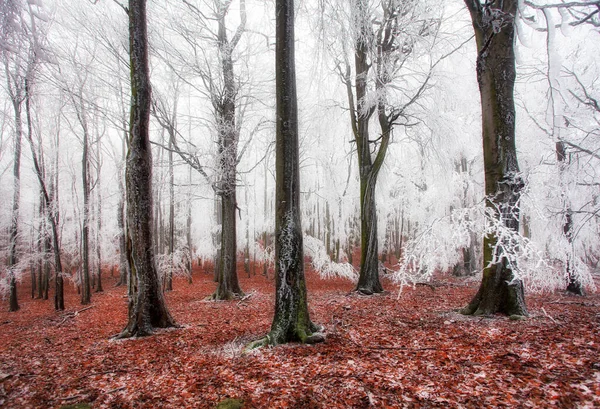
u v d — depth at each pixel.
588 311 6.52
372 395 3.32
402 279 5.29
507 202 5.38
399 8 9.80
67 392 3.97
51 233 14.99
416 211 17.45
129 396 3.75
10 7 3.39
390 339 5.26
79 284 18.84
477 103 13.63
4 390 4.16
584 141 6.77
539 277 6.55
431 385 3.45
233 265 12.09
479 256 18.33
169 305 11.40
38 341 7.27
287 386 3.68
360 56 11.30
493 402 3.01
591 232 9.62
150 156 7.02
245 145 12.02
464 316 6.15
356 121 11.95
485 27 6.18
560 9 4.01
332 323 6.70
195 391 3.76
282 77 5.41
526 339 4.59
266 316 8.37
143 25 6.75
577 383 3.19
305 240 17.95
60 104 11.70
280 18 5.45
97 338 6.92
